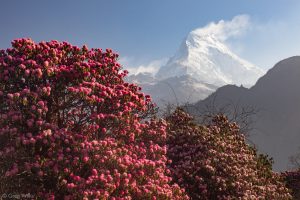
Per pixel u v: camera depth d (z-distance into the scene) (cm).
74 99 999
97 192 824
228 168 1251
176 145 1345
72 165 894
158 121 1242
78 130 1021
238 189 1221
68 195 862
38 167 867
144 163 972
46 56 1071
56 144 935
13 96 909
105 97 1023
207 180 1215
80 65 1038
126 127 1045
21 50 1080
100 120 998
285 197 1367
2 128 920
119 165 906
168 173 1092
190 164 1251
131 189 893
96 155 899
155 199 907
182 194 1073
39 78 1007
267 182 1423
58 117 1012
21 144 897
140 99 1124
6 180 862
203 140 1367
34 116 937
